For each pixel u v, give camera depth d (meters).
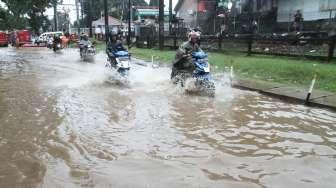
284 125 7.96
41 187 5.12
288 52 17.45
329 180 5.29
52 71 17.75
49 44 43.28
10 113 9.09
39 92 11.90
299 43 16.89
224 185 5.12
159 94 11.20
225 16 31.91
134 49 30.84
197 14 40.06
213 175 5.44
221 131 7.53
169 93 11.30
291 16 27.36
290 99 10.24
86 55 23.73
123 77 13.33
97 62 22.27
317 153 6.34
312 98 9.95
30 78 15.30
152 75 15.02
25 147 6.66
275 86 11.84
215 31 32.97
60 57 27.19
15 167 5.80
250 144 6.77
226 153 6.32
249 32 26.67
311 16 26.05
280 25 28.30
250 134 7.34
